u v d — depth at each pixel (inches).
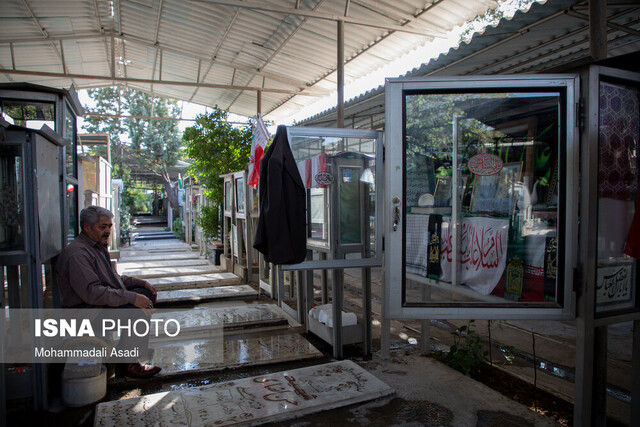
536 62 227.8
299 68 374.6
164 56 427.8
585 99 99.3
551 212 107.2
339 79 246.1
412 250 119.6
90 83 507.5
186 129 376.5
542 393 127.1
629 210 105.8
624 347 161.2
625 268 105.6
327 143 148.5
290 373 132.0
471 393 121.3
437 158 117.9
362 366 140.9
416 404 114.8
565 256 101.7
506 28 182.1
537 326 189.8
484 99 112.0
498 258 115.1
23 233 111.4
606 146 102.1
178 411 108.8
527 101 111.1
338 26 243.4
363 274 155.8
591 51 112.7
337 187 149.3
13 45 366.0
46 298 148.9
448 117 116.2
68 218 156.7
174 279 286.8
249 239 284.8
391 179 111.0
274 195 131.4
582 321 100.0
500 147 115.9
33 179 111.7
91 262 127.7
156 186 1289.4
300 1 247.9
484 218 117.4
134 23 351.6
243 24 311.1
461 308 108.5
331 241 148.5
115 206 514.3
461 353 140.9
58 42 377.1
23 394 115.9
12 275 129.9
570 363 148.2
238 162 364.5
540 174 109.8
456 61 229.9
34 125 144.6
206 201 418.9
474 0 221.3
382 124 385.7
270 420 105.2
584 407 100.0
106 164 437.7
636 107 105.9
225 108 575.8
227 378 137.9
